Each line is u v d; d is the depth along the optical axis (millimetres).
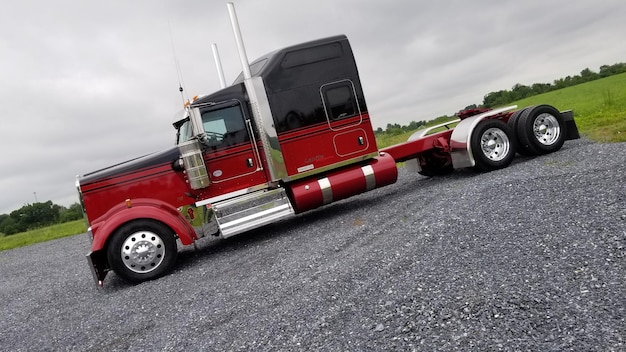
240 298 5129
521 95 37406
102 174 7809
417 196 8562
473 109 10203
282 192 8266
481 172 9484
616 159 6844
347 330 3590
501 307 3289
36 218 34719
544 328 2906
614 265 3494
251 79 8250
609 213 4527
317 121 8523
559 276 3541
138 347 4426
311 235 7711
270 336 3854
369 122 8867
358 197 11023
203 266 7438
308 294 4613
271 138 8203
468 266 4203
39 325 6078
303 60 8531
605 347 2578
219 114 8227
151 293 6430
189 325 4672
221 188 8188
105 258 7527
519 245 4375
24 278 10766
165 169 7969
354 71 8805
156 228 7379
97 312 6086
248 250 7852
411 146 9812
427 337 3160
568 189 5734
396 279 4352
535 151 9492
